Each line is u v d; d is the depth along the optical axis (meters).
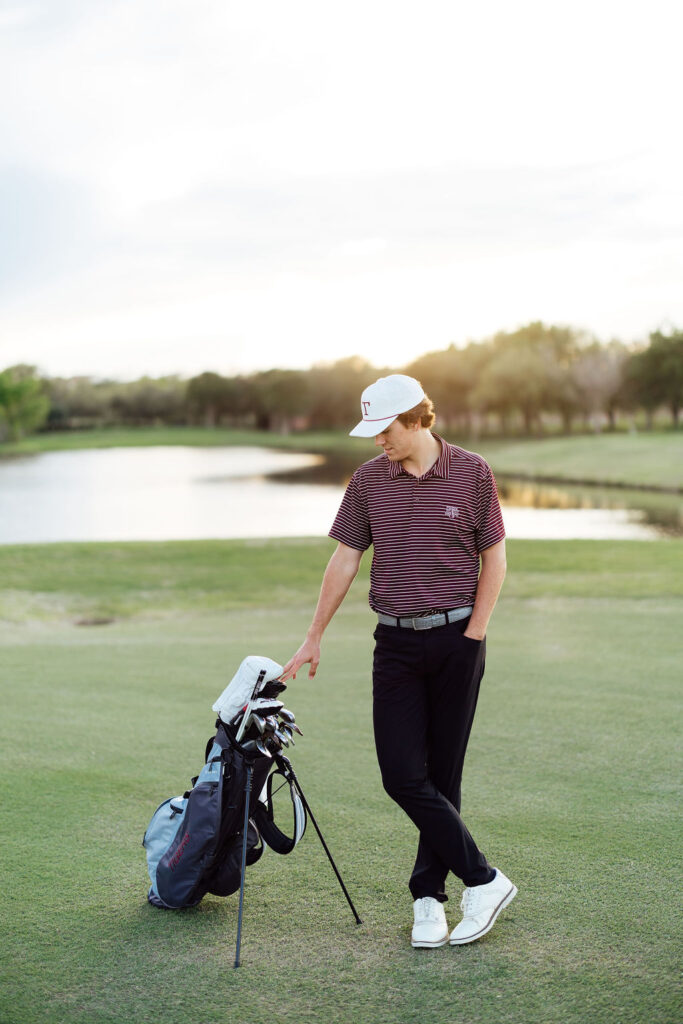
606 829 3.96
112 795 4.49
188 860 3.15
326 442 107.56
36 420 121.94
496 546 3.02
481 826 4.01
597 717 5.85
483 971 2.81
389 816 4.20
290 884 3.49
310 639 3.23
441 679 3.03
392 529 3.02
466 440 88.69
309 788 4.60
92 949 2.98
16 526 32.03
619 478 46.88
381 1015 2.58
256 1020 2.56
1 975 2.82
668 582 12.98
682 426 82.94
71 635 10.41
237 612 12.38
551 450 63.91
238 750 3.14
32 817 4.19
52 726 5.77
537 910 3.21
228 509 37.00
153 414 148.88
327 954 2.94
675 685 6.73
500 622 9.89
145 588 14.17
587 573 13.91
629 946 2.94
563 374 91.12
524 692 6.55
